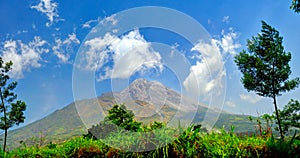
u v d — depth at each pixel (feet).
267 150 8.79
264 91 47.19
